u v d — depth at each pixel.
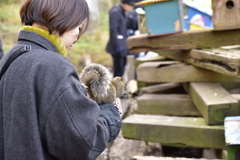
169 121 3.40
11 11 12.12
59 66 1.32
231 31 3.36
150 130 3.38
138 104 4.05
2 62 1.44
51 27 1.40
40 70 1.31
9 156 1.27
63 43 1.46
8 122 1.31
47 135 1.27
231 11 3.18
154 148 3.86
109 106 1.59
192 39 3.55
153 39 3.77
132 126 3.46
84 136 1.26
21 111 1.28
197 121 3.31
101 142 1.38
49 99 1.27
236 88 4.48
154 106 3.96
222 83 4.36
